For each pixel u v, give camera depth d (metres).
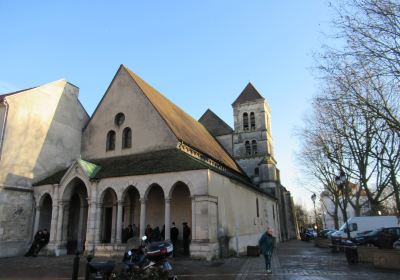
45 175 26.05
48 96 27.23
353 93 16.34
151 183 21.75
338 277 12.91
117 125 27.70
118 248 21.09
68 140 28.33
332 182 35.50
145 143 25.80
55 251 22.66
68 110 28.97
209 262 18.19
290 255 23.33
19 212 23.69
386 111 16.12
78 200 27.69
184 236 21.28
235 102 52.53
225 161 35.19
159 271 11.09
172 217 24.02
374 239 24.62
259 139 49.47
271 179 46.62
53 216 23.50
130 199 25.36
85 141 29.00
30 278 13.41
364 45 13.88
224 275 13.72
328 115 27.16
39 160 25.72
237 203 26.53
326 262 18.33
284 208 52.34
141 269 11.15
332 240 24.77
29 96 25.53
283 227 49.59
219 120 53.06
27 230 24.12
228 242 22.78
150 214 24.72
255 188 33.28
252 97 51.81
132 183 22.31
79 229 25.16
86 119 30.67
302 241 48.97
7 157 23.31
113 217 24.47
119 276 11.07
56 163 27.08
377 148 22.72
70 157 28.25
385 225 29.11
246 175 45.19
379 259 15.62
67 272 14.96
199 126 41.41
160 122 25.72
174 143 24.64
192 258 19.30
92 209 22.55
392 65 13.77
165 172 21.45
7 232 22.66
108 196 25.86
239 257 22.06
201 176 20.56
